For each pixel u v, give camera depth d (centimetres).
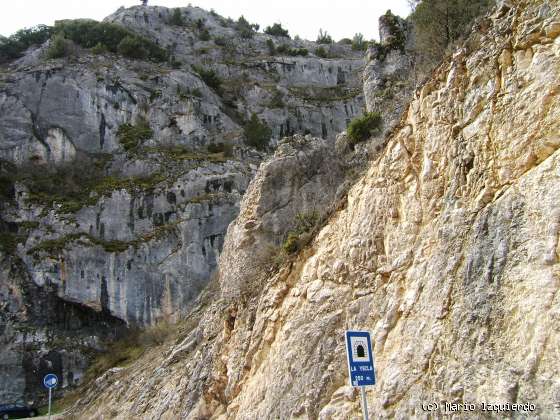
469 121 977
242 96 6184
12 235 3784
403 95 1936
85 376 3350
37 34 6144
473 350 805
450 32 1480
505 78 921
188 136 4900
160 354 2666
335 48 7844
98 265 3681
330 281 1240
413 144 1148
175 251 3822
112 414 2344
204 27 7788
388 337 1001
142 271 3725
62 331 3531
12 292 3541
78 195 4116
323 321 1184
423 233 1029
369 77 2559
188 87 5422
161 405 1939
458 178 969
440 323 887
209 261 3850
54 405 3178
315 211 1847
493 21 1011
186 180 4144
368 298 1110
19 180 4109
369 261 1149
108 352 3466
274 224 2031
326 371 1110
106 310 3597
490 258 834
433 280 935
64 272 3609
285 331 1283
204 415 1571
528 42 899
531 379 711
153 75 5278
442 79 1107
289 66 6856
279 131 5878
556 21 860
